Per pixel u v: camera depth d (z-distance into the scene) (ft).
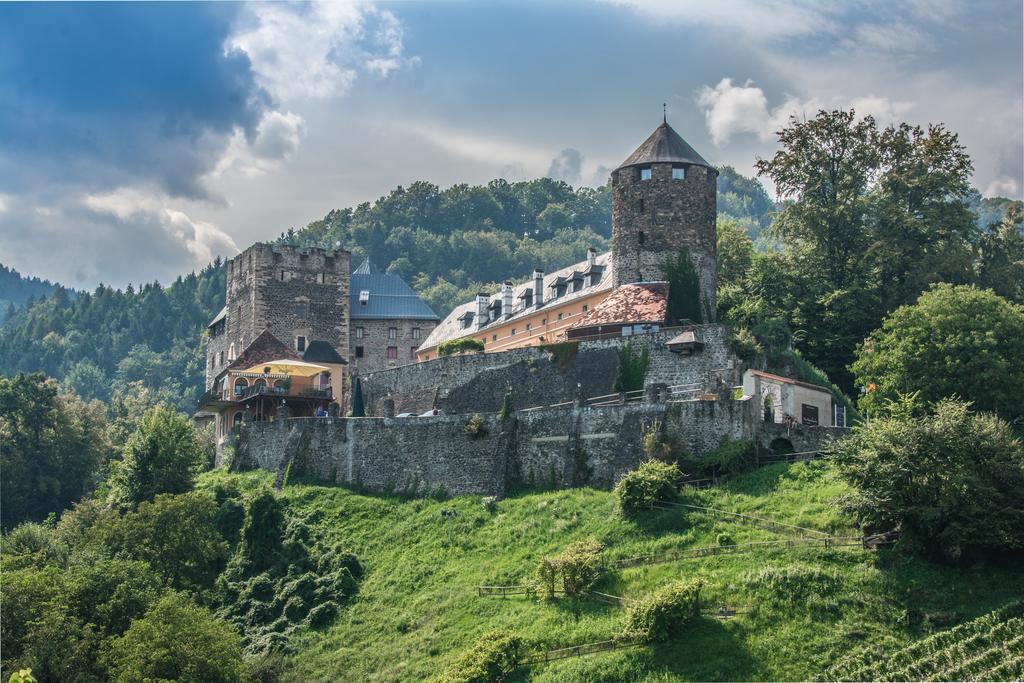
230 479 355.15
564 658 238.07
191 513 315.99
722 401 291.58
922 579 229.66
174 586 302.04
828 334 367.04
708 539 258.57
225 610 296.92
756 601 234.99
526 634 248.32
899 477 237.04
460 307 515.50
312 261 509.76
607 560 262.06
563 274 436.35
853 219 385.29
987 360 293.84
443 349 419.95
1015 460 238.89
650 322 354.33
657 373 337.31
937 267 367.45
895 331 311.47
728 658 224.53
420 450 331.98
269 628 286.66
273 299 501.15
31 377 472.44
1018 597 221.05
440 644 259.19
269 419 395.34
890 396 305.12
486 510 306.14
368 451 341.82
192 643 251.60
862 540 241.96
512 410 323.16
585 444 307.58
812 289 376.27
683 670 224.74
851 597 229.86
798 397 313.32
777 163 401.29
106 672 251.19
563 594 257.55
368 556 305.32
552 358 355.36
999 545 228.43
